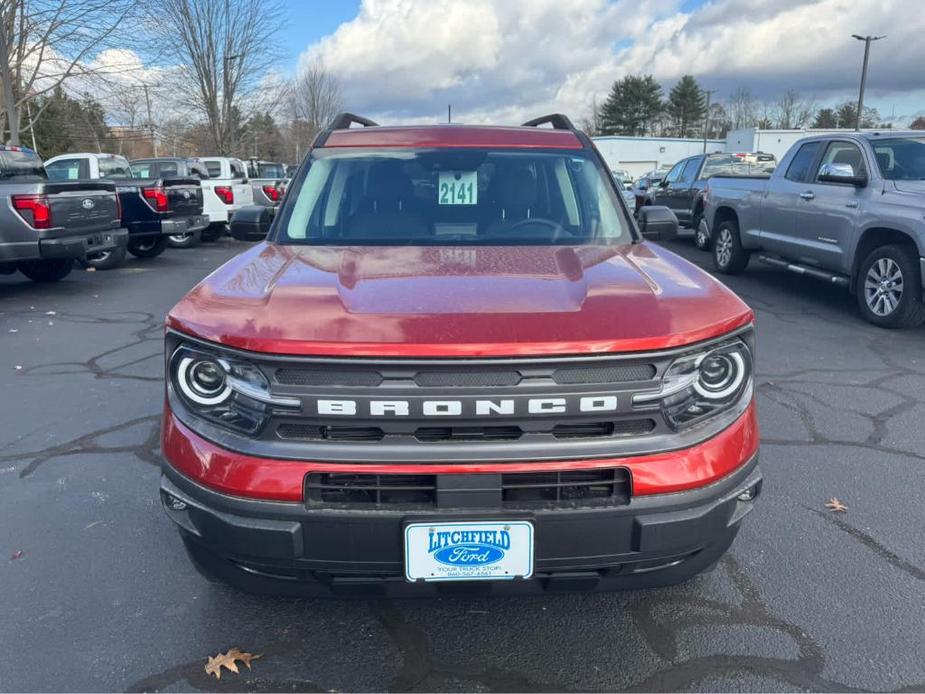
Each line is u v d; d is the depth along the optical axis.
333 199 3.65
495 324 2.21
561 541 2.22
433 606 2.93
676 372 2.26
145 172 16.66
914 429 4.81
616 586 2.44
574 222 3.58
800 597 2.98
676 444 2.26
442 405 2.13
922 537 3.46
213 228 17.36
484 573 2.22
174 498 2.39
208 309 2.39
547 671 2.57
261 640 2.74
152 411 5.20
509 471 2.17
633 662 2.61
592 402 2.18
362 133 4.06
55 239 9.32
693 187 15.06
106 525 3.58
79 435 4.74
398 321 2.22
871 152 7.91
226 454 2.25
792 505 3.77
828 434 4.73
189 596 3.00
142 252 14.10
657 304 2.38
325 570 2.27
